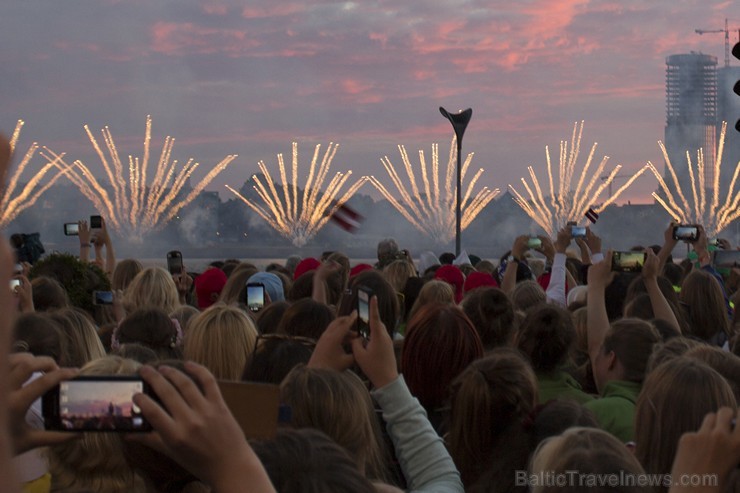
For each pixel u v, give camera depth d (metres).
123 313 11.16
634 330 6.69
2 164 1.24
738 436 2.58
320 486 2.94
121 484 4.84
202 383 2.01
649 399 4.75
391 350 4.30
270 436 2.24
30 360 2.57
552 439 3.71
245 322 6.86
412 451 4.39
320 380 4.29
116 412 2.17
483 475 4.89
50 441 2.22
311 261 14.03
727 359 5.96
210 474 1.96
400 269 13.01
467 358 6.17
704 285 10.29
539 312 7.12
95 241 15.81
